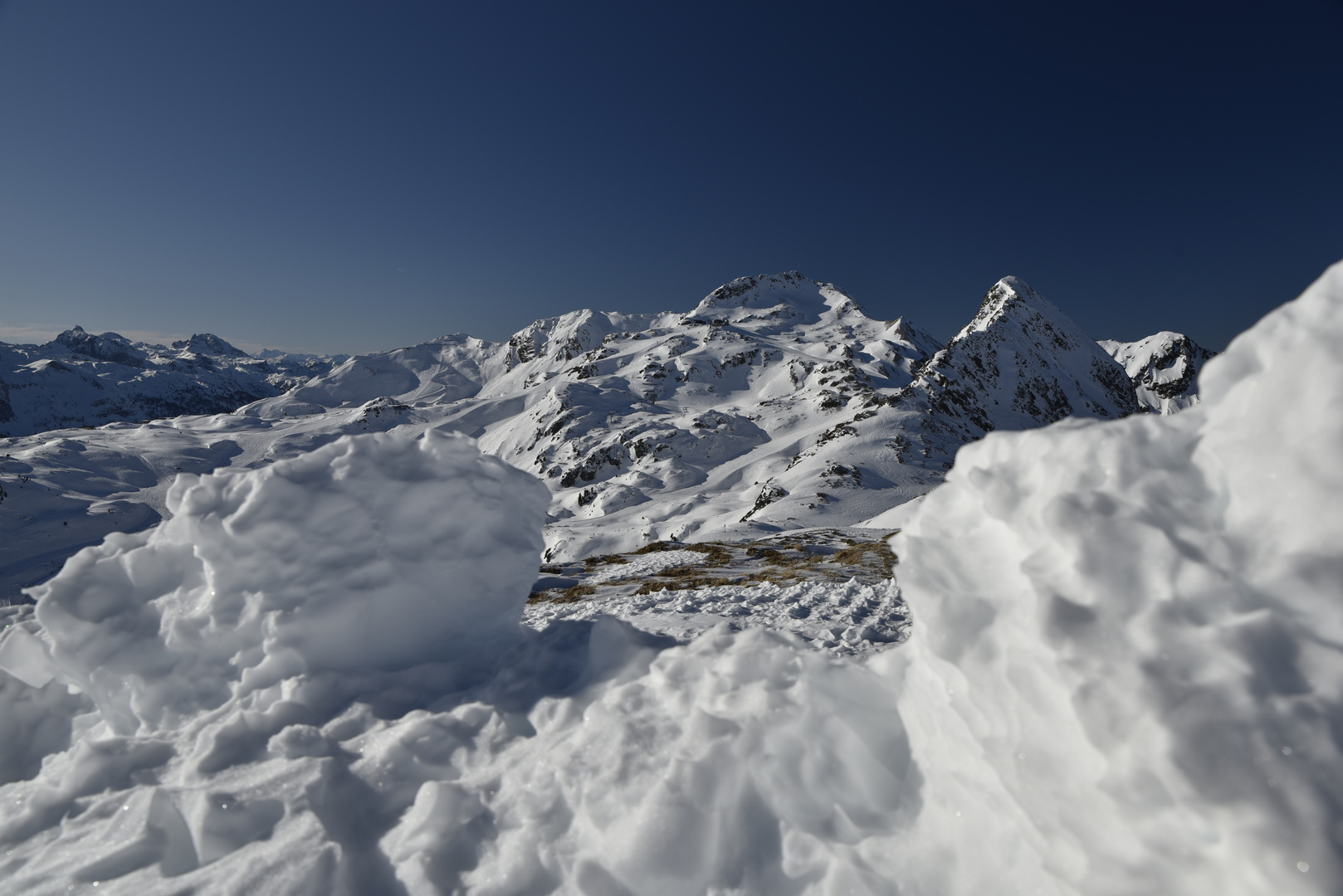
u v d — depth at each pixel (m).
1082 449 2.44
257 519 4.91
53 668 5.52
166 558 5.29
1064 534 2.18
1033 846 2.22
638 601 13.48
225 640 4.87
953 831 2.63
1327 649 1.77
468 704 4.34
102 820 3.56
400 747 3.88
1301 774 1.63
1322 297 2.15
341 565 5.02
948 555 2.75
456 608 5.46
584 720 3.88
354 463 5.33
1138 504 2.20
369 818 3.47
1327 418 1.96
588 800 3.17
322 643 4.85
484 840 3.22
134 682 4.91
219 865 3.13
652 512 107.75
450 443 5.75
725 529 38.53
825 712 3.28
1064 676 1.99
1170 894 1.78
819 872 2.73
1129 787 1.82
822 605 11.22
